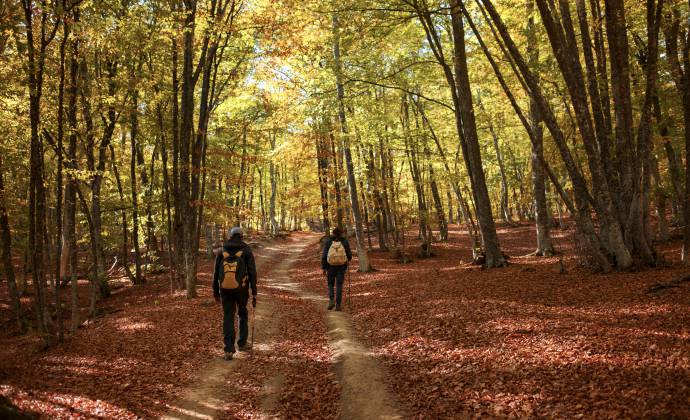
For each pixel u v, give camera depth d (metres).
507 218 37.75
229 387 6.12
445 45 19.61
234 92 19.25
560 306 8.15
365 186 26.16
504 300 9.23
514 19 15.40
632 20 12.70
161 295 17.27
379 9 12.97
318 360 7.21
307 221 64.44
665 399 4.20
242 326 7.80
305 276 21.16
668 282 8.24
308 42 15.90
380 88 24.53
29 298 20.70
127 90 14.85
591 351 5.67
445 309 9.21
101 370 6.85
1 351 9.89
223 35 15.02
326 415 5.23
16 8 9.28
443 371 6.00
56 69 10.99
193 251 14.34
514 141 32.28
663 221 18.64
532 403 4.66
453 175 20.62
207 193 21.19
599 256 10.77
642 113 10.55
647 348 5.48
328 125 21.42
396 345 7.47
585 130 10.45
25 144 13.44
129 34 12.59
